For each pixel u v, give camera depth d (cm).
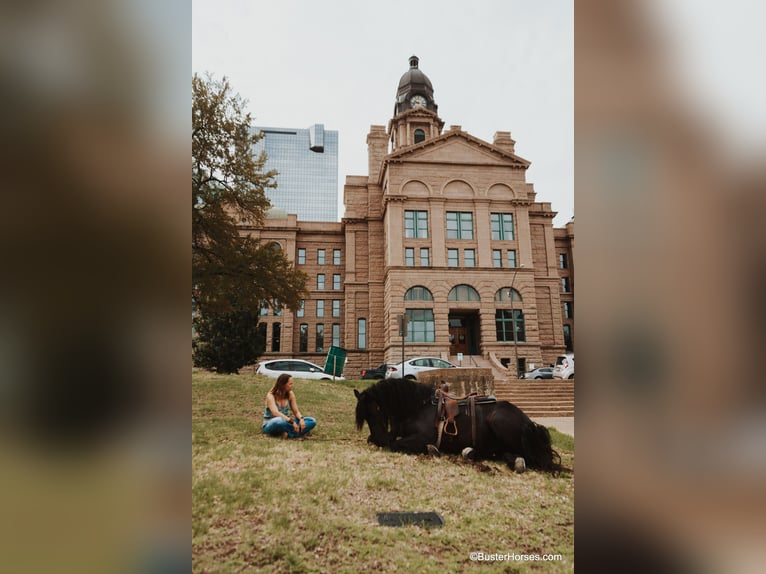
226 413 813
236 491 380
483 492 434
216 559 268
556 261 3459
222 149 1014
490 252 3133
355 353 3347
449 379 1050
